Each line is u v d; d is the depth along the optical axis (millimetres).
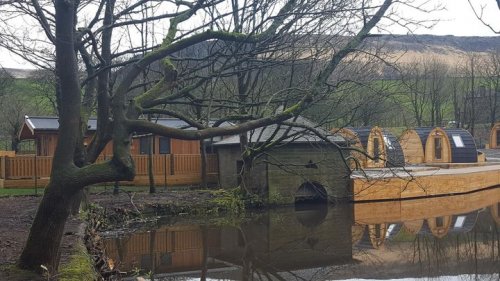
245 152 21375
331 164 24422
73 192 6582
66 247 9055
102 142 9680
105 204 19234
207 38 7582
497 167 33688
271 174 23344
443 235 16672
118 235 15984
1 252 8641
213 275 11250
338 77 17641
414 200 25547
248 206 22359
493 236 16531
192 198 21547
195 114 19141
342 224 18719
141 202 19953
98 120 9625
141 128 6641
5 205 16844
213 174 28328
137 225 17828
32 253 6863
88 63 8625
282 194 23500
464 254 13695
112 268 9688
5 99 41875
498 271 11789
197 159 28172
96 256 9875
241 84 17781
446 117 66750
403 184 25516
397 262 12703
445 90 60531
